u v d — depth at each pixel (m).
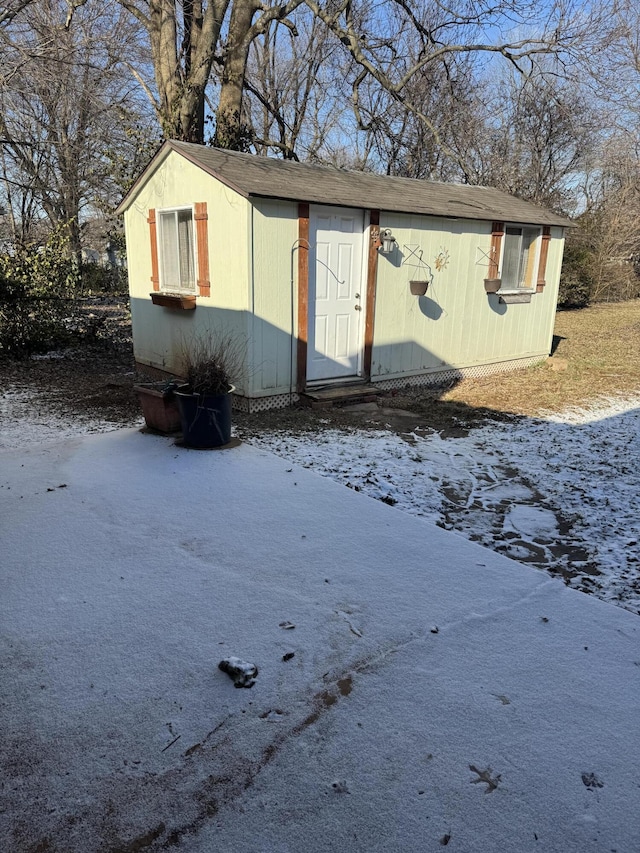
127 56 14.11
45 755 1.93
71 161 15.80
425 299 8.04
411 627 2.66
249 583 2.98
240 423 6.16
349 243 7.11
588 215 21.23
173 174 7.05
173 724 2.07
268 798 1.80
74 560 3.15
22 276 9.95
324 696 2.22
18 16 10.88
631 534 3.87
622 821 1.75
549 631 2.68
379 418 6.62
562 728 2.10
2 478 4.32
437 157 19.02
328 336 7.20
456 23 13.46
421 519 3.86
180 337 7.55
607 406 7.43
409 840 1.68
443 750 1.99
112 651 2.43
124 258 18.31
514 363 9.79
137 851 1.63
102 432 5.70
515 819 1.75
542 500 4.42
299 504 3.99
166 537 3.45
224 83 12.08
